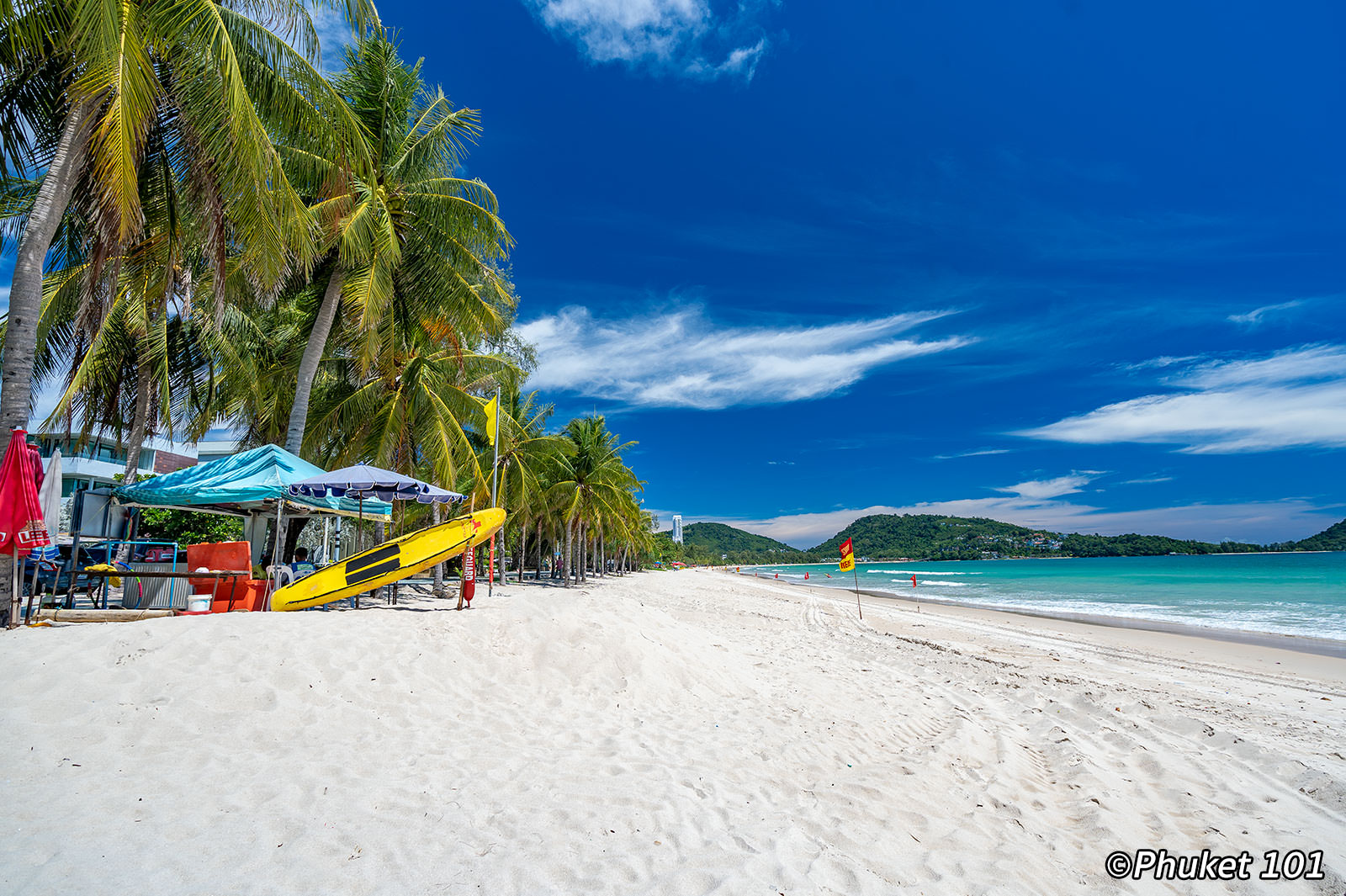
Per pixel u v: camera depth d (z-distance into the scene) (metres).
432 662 6.06
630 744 4.82
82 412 13.35
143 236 9.48
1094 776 4.73
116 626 5.53
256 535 12.73
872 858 3.14
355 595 8.52
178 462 28.53
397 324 14.27
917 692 7.73
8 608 5.91
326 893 2.44
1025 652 12.38
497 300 16.19
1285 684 9.39
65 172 7.02
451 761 4.12
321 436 15.32
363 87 12.83
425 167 13.40
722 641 10.41
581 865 2.82
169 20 7.18
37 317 6.69
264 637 5.73
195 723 4.26
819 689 7.51
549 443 24.05
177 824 2.93
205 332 13.53
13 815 2.89
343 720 4.69
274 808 3.17
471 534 8.98
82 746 3.74
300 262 10.63
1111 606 26.80
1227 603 26.56
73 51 6.99
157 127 8.53
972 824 3.71
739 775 4.25
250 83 8.97
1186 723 6.37
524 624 7.32
